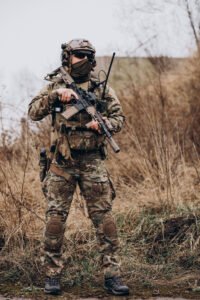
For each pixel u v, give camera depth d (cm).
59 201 632
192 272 699
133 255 745
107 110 645
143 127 1111
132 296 624
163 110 1130
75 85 634
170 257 737
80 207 822
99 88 646
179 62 1377
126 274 690
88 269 700
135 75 1313
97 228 638
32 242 753
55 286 631
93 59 642
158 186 935
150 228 795
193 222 793
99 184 634
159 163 946
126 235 791
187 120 1163
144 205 866
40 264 712
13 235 759
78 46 632
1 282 677
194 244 743
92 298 620
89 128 625
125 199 923
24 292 640
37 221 816
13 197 788
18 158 1020
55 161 634
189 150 1108
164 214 834
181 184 931
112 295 628
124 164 1049
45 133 1068
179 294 629
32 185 923
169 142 1070
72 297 623
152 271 699
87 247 757
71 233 785
